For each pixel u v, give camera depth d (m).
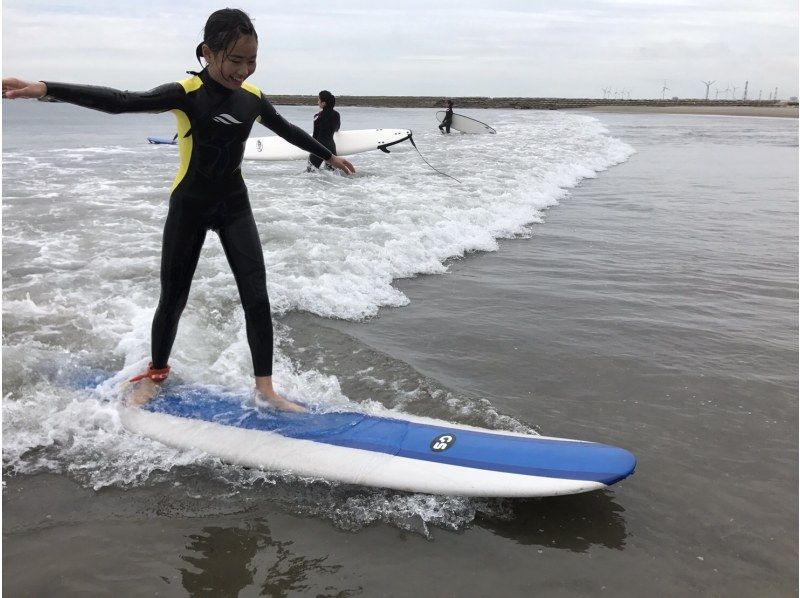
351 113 43.38
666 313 5.40
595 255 7.16
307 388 3.84
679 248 7.56
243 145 3.31
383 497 2.96
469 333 4.85
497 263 6.74
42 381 3.72
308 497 2.94
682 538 2.73
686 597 2.40
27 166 10.86
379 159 13.48
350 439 3.25
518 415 3.68
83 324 4.46
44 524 2.68
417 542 2.67
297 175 10.80
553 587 2.44
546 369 4.29
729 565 2.58
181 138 3.20
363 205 8.32
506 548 2.65
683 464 3.25
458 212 8.24
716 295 5.91
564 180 12.08
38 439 3.26
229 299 4.96
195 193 3.28
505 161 13.52
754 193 11.69
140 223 7.00
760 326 5.16
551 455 3.01
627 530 2.77
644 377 4.20
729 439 3.50
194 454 3.21
